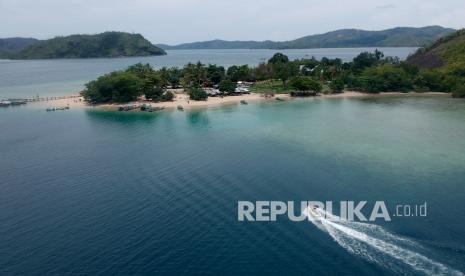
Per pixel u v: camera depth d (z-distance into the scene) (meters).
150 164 94.62
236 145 110.38
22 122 149.00
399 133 122.81
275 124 138.25
